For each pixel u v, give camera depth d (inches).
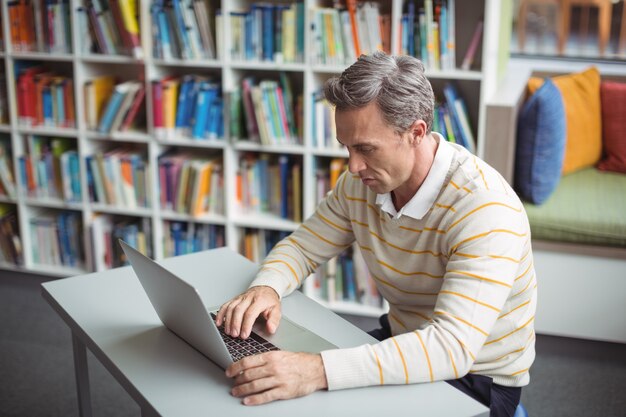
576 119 134.2
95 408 102.2
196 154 136.2
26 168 139.6
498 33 124.0
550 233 115.4
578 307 116.9
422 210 60.5
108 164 134.0
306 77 119.2
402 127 55.5
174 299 53.9
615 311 115.1
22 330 126.9
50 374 111.8
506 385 63.9
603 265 113.8
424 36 113.6
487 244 56.1
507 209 57.4
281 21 119.3
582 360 118.0
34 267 144.7
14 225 144.5
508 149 115.1
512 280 56.0
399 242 63.8
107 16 126.8
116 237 138.6
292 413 49.8
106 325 62.9
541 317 119.2
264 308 62.0
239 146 125.4
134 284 71.7
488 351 62.9
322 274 129.2
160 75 130.0
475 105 124.1
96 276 73.6
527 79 139.8
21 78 134.1
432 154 60.8
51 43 131.6
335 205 70.7
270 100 121.7
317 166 127.4
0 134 143.7
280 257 69.6
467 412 50.3
